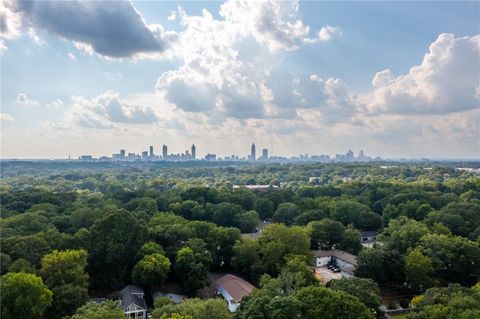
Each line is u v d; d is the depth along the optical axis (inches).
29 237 3292.3
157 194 6328.7
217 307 2201.0
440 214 4665.4
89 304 2217.0
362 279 2682.1
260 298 2182.6
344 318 2022.6
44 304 2434.8
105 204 5329.7
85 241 3368.6
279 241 3580.2
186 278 3309.5
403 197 5979.3
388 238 4183.1
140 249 3457.2
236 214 5280.5
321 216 5241.1
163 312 2123.5
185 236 3846.0
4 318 2327.8
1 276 2674.7
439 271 3464.6
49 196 5821.9
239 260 3631.9
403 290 3390.7
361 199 6422.2
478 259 3403.1
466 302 2129.7
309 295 2169.0
